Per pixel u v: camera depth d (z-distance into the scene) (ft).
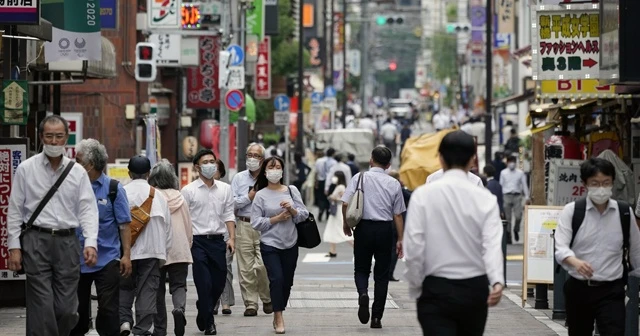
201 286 98.53
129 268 82.23
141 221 87.61
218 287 100.53
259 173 103.04
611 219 70.08
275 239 99.19
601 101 132.36
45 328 75.51
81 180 76.38
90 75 158.61
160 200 88.79
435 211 59.00
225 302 113.29
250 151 110.11
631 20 90.53
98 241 81.30
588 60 116.78
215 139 248.11
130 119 219.00
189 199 98.78
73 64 145.07
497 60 386.11
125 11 218.79
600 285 70.33
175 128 260.42
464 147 59.72
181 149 266.16
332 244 192.13
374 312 103.19
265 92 343.46
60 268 76.07
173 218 92.27
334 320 109.29
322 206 275.80
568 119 154.71
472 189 59.31
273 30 343.05
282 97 298.97
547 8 116.67
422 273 59.11
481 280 59.06
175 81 261.24
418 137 246.27
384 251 102.27
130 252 85.20
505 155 253.03
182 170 228.22
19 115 114.32
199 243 98.78
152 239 88.22
